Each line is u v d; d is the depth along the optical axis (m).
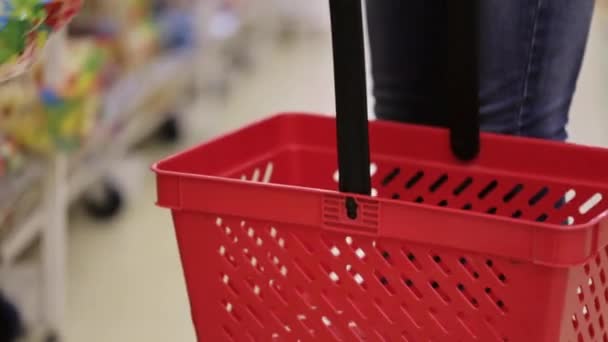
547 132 1.42
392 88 1.52
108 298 2.42
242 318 1.20
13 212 2.23
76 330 2.25
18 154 2.05
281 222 1.12
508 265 1.03
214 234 1.18
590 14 1.37
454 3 1.26
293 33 5.62
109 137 2.88
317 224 1.10
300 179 1.48
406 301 1.10
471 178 1.37
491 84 1.38
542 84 1.38
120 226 2.88
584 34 1.38
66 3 1.19
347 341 1.15
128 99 2.92
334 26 1.04
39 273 2.14
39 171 2.15
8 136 2.04
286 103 4.25
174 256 2.67
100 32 2.92
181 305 2.39
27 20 1.14
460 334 1.08
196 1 3.81
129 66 3.05
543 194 1.33
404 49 1.48
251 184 1.13
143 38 3.18
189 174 1.16
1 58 1.13
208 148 1.31
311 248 1.14
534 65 1.36
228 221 1.16
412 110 1.52
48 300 2.13
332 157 1.45
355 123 1.05
